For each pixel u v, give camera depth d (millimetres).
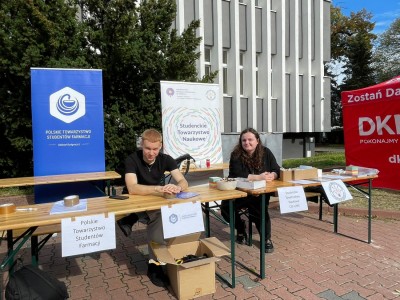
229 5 11578
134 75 7082
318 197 4695
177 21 10164
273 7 12898
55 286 2336
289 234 4539
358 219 5223
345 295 2881
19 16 5914
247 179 3445
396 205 5758
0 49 5828
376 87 6535
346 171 4234
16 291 2234
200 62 10898
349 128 7086
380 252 3859
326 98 14961
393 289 2988
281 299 2822
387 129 6430
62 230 2270
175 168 3498
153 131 3256
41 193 5113
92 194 5379
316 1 13742
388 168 6500
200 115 5801
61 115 4863
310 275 3281
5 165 6879
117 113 6875
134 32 6656
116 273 3432
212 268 2898
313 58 14008
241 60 12320
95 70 5004
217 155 5953
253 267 3475
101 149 5109
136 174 3383
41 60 6031
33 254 3010
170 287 3074
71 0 6500
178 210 2664
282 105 13109
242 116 12195
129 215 3377
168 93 5555
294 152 14250
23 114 6344
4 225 2156
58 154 4895
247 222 5188
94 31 6551
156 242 3148
